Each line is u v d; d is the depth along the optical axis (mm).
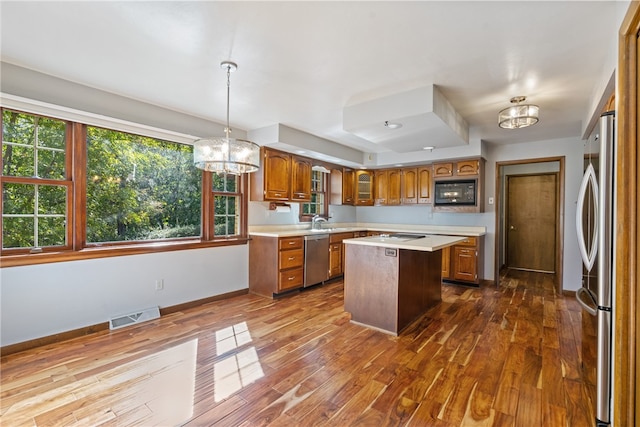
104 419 1724
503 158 4902
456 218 5324
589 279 1956
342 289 4586
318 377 2172
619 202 1515
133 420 1720
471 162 4750
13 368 2246
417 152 5090
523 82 2619
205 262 3822
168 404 1860
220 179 4086
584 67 2334
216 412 1794
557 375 2199
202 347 2623
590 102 2896
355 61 2271
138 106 3135
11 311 2457
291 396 1951
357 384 2088
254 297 4133
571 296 4242
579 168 4336
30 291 2543
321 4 1631
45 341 2615
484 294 4344
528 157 4707
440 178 5047
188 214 3771
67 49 2141
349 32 1898
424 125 3049
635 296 1441
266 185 4211
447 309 3680
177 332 2928
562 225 4387
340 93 2881
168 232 3574
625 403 1495
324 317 3383
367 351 2580
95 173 2977
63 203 2785
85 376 2156
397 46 2057
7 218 2498
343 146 5117
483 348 2631
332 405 1865
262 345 2674
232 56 2211
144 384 2068
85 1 1622
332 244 5000
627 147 1477
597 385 1682
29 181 2582
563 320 3291
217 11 1703
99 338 2773
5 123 2475
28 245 2596
